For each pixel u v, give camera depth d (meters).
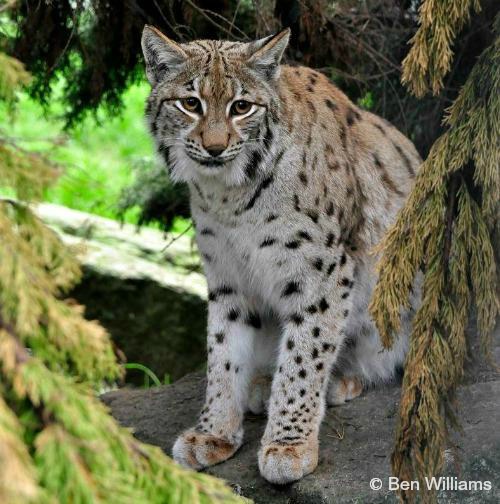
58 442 3.65
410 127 12.38
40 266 4.12
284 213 8.48
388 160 9.78
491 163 6.73
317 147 8.81
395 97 12.36
